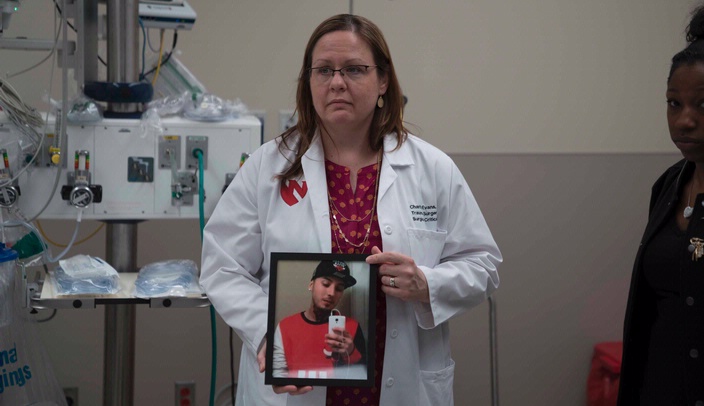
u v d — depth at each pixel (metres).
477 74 3.36
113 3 2.34
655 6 3.46
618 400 1.70
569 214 3.48
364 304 1.58
